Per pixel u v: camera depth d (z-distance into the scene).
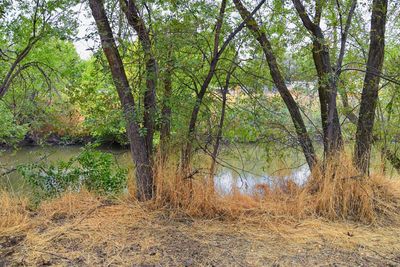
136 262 2.98
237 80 4.70
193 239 3.45
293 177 4.86
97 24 3.88
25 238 3.39
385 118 6.07
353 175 4.31
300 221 3.93
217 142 4.58
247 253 3.17
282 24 4.77
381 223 4.01
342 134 5.23
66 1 4.20
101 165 5.10
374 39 4.78
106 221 3.80
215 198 4.18
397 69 5.35
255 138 5.13
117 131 5.16
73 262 2.96
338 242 3.45
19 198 4.42
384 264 3.01
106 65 4.19
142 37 4.02
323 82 4.62
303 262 3.02
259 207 4.19
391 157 6.20
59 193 4.67
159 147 4.37
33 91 6.91
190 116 4.32
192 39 4.05
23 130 7.70
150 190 4.35
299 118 5.13
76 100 5.00
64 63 6.73
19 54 5.89
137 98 4.29
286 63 5.29
